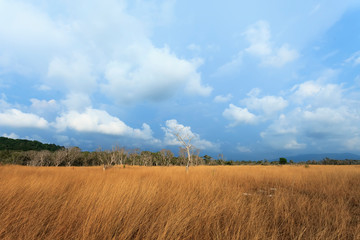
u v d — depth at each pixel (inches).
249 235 114.3
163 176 381.4
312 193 243.9
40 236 107.2
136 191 189.8
